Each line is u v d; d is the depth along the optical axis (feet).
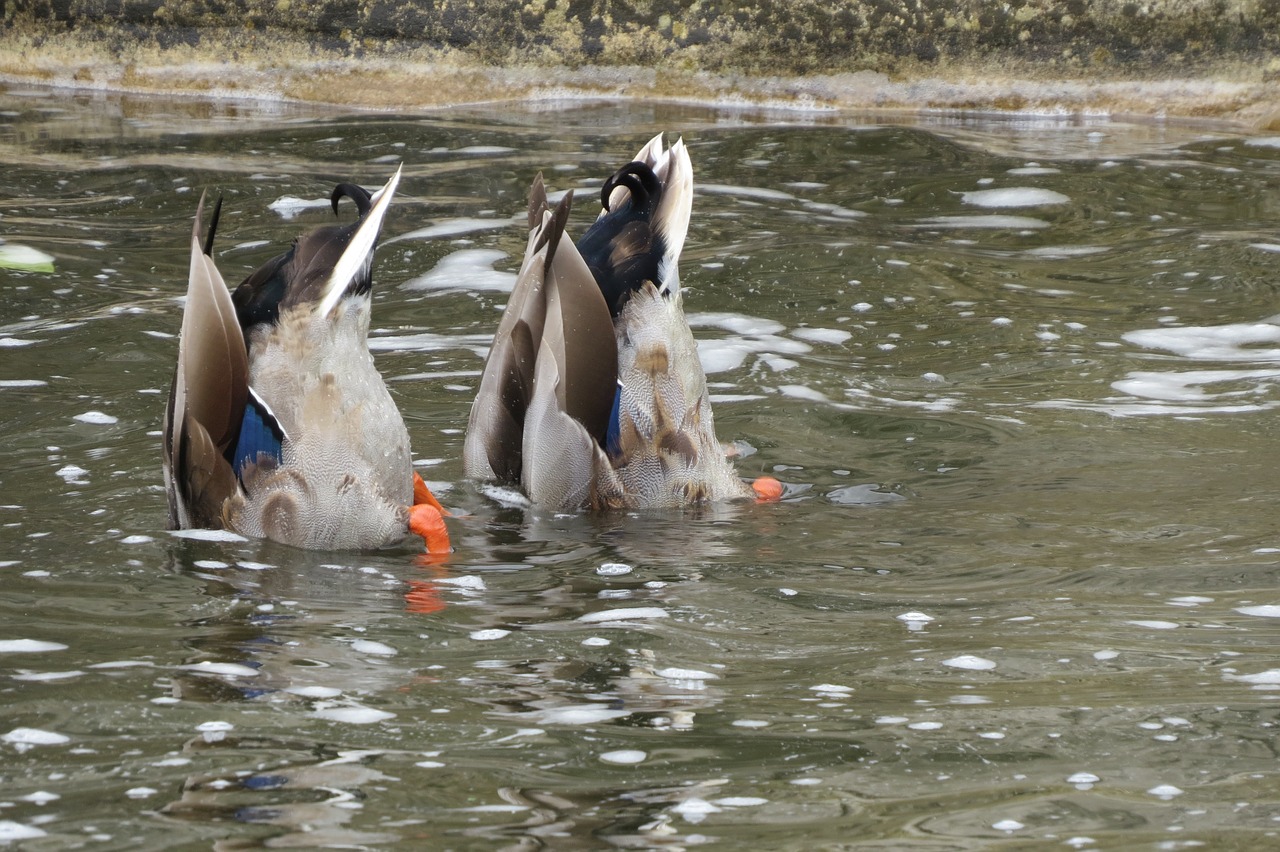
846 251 54.70
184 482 30.45
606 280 32.89
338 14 87.81
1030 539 30.30
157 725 20.75
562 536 31.14
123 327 45.39
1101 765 19.47
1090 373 42.65
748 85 86.94
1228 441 36.63
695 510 32.91
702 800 18.39
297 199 62.18
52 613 25.81
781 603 26.71
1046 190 64.13
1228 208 61.57
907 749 20.03
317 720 21.06
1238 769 19.31
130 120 79.15
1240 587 27.12
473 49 87.81
